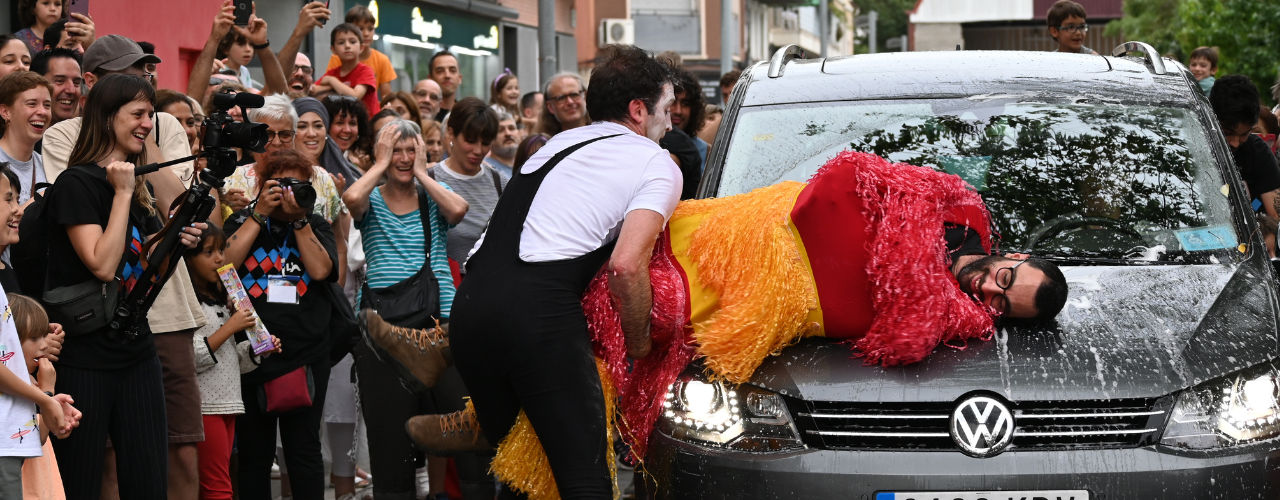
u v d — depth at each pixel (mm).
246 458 6203
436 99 11375
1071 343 4199
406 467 6031
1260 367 4176
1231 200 5141
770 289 4160
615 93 4410
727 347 4160
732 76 13453
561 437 4145
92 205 5066
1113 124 5402
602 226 4215
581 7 35906
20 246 5168
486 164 7629
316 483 6199
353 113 8500
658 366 4379
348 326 6184
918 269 4090
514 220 4285
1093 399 4023
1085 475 3967
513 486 4336
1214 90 8352
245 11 9375
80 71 7074
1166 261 4840
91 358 5086
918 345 4082
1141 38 52469
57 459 5109
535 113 12000
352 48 11219
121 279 5223
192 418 5562
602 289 4312
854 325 4207
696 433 4207
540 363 4133
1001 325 4320
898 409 4078
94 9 12312
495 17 25062
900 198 4199
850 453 4055
